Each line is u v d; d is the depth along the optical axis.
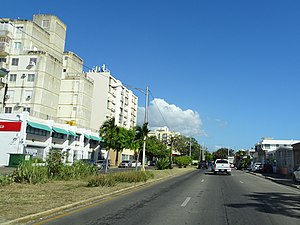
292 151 44.25
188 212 10.62
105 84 82.69
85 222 8.71
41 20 67.56
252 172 53.47
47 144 46.69
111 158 76.75
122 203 12.46
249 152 122.19
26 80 57.44
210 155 133.38
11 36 58.84
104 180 18.05
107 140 48.78
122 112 96.69
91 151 63.78
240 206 12.16
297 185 24.16
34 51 58.12
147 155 87.12
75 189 15.74
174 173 36.75
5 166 36.94
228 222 9.10
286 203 13.35
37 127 42.62
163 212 10.51
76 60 74.81
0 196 12.19
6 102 57.22
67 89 69.00
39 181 17.75
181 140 114.44
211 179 29.02
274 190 19.77
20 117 40.84
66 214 9.85
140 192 16.61
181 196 15.09
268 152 63.69
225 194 16.34
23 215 8.94
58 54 68.94
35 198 12.19
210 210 11.11
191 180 27.06
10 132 40.53
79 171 22.34
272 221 9.34
